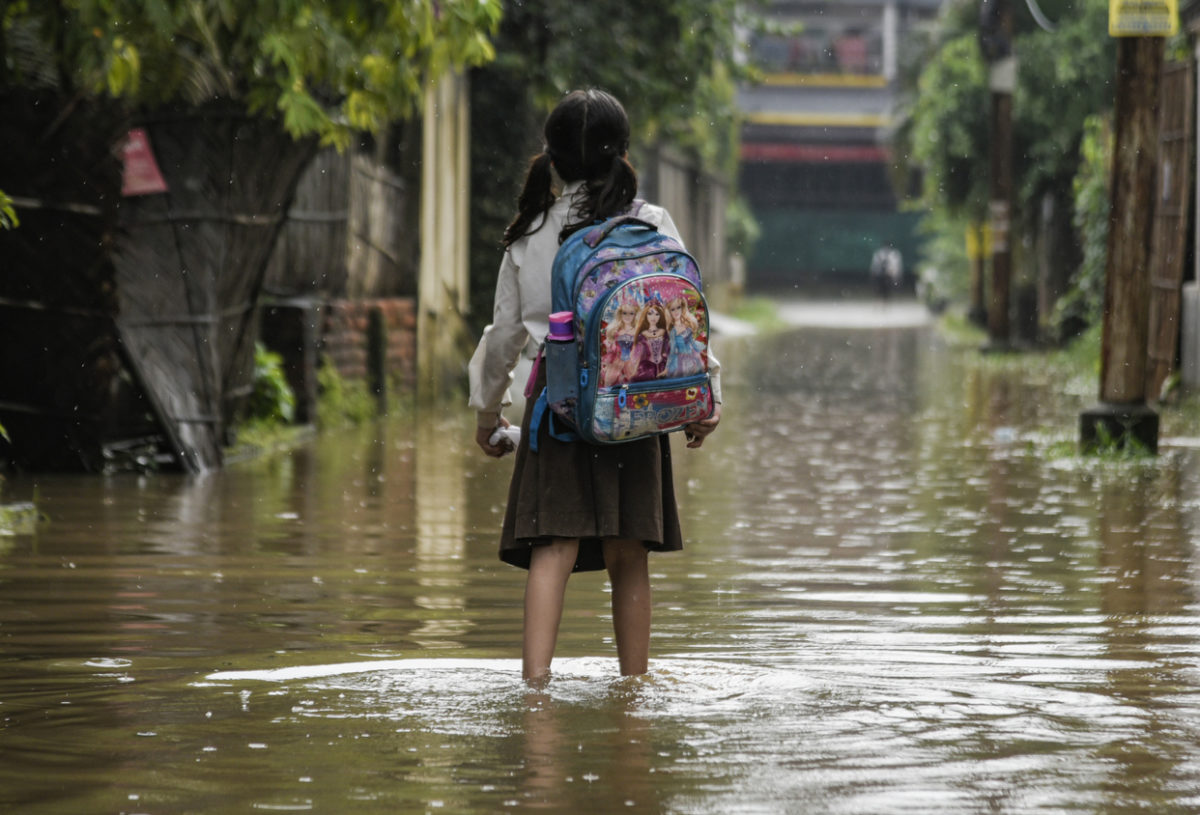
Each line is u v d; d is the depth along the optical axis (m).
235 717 9.74
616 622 11.03
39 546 17.70
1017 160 72.12
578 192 10.41
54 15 21.70
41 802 7.97
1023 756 8.84
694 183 107.50
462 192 46.53
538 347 10.40
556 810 7.82
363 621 13.40
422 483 24.31
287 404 31.05
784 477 25.64
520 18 47.44
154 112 24.17
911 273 174.38
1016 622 13.44
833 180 174.12
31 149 23.75
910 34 88.06
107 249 24.08
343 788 8.20
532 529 10.32
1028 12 70.25
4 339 24.38
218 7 20.86
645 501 10.44
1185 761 8.77
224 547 17.78
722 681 10.82
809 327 102.00
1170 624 13.34
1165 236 43.28
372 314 37.22
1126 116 27.44
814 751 8.91
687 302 10.06
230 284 25.78
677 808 7.84
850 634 12.84
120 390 25.36
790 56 174.62
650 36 48.75
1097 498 22.67
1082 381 49.16
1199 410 36.72
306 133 24.31
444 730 9.37
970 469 26.69
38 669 11.30
